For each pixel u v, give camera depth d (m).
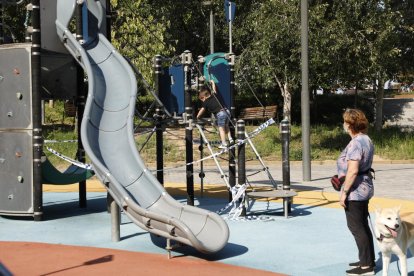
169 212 8.52
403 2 28.34
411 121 34.72
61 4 11.24
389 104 35.69
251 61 25.41
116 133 9.64
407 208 11.33
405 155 23.17
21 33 29.48
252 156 23.06
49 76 11.60
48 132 26.67
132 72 10.66
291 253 7.97
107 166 9.02
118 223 8.91
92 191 15.08
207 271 7.02
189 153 11.01
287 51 23.98
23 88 10.60
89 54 11.12
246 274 6.88
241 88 27.81
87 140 9.04
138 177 9.02
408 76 31.30
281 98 34.94
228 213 11.22
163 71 11.73
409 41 29.03
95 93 10.18
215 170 20.28
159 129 11.50
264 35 23.61
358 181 6.68
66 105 27.12
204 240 7.70
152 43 26.22
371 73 23.58
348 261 7.50
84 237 9.29
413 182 16.12
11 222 10.72
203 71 12.19
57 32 11.18
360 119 6.66
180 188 15.23
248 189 13.48
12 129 10.73
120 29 26.22
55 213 11.70
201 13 34.06
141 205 8.55
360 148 6.56
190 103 10.95
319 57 22.59
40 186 10.71
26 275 6.81
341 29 22.42
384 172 19.08
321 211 11.33
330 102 34.78
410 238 6.30
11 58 10.63
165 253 8.08
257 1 28.88
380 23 22.73
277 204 12.31
